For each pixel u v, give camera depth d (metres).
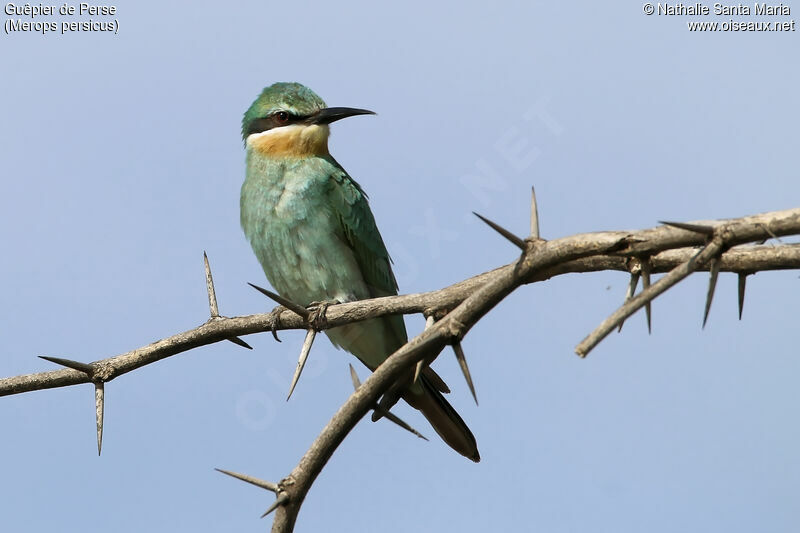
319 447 5.90
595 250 5.59
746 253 5.68
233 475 5.91
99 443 8.06
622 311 4.93
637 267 5.70
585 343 4.87
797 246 5.60
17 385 8.09
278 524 5.89
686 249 6.04
